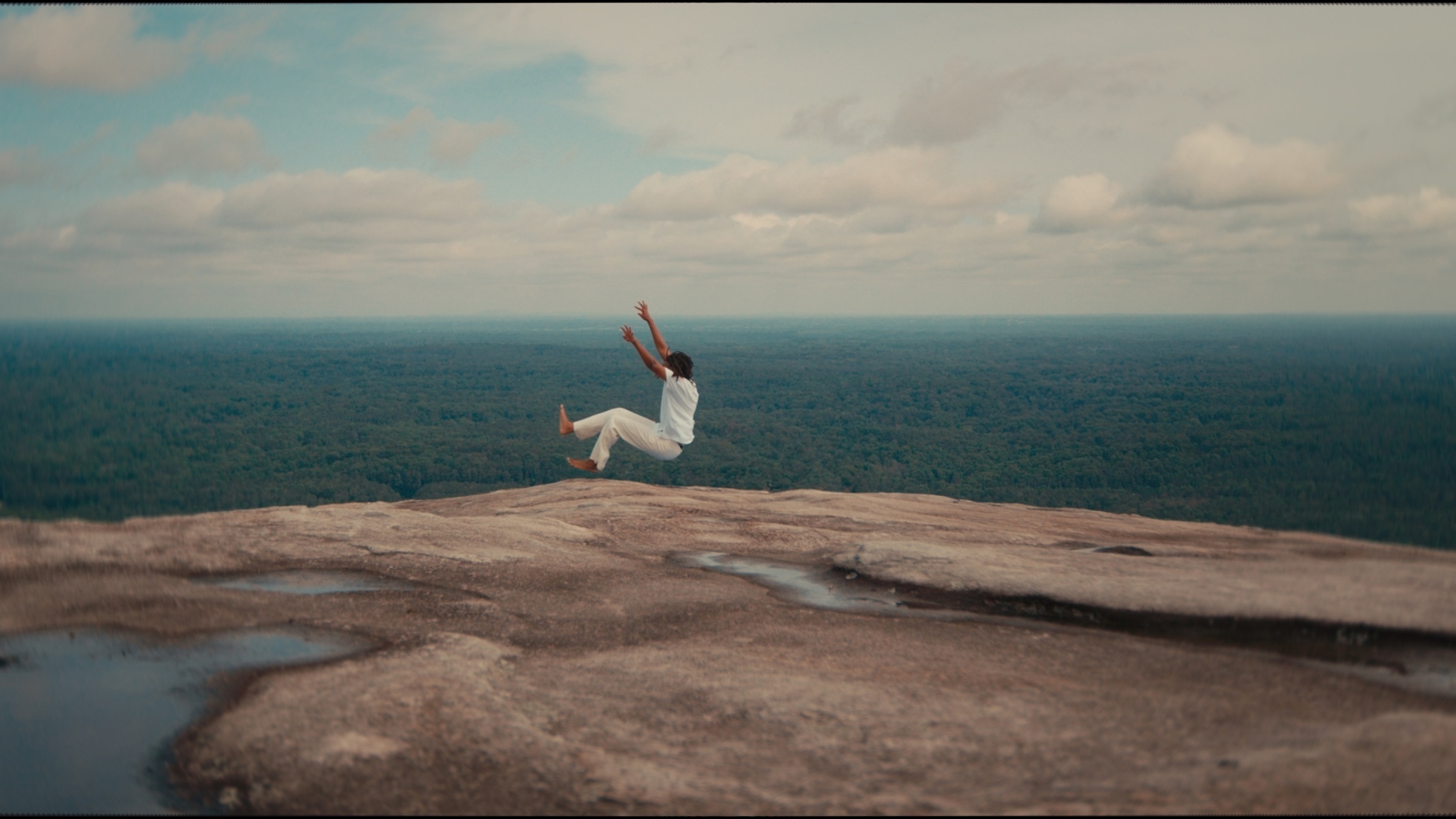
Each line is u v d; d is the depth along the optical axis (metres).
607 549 10.37
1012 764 4.36
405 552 9.00
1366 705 5.10
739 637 6.91
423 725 4.84
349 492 102.62
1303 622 6.58
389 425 151.25
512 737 4.77
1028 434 152.25
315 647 6.27
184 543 8.69
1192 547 9.80
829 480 133.75
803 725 5.00
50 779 4.22
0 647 5.96
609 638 6.88
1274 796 3.61
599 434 9.26
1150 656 6.28
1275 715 4.92
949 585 8.34
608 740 4.83
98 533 8.80
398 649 6.29
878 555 9.34
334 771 4.30
